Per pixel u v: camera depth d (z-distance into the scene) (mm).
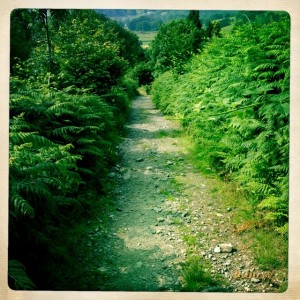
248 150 3648
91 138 4250
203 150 4887
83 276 2535
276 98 3518
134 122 9086
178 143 6352
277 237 2936
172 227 3277
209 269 2641
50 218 2777
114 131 6711
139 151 5938
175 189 4172
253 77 4227
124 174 4730
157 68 14922
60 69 6301
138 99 17109
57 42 6539
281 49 3979
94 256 2795
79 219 3311
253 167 3316
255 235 3010
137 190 4199
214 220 3355
